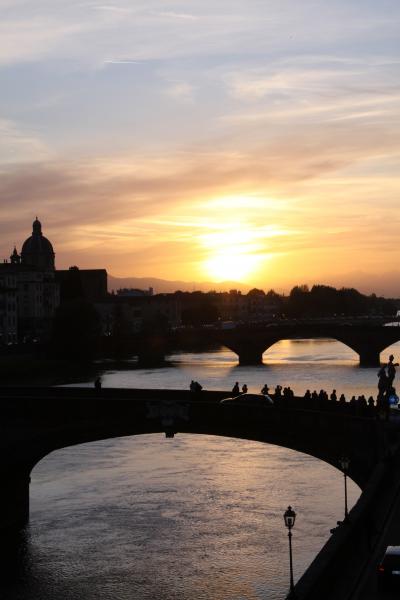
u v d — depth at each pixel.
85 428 99.19
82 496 109.81
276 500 105.50
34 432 100.19
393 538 58.06
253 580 81.31
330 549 51.12
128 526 97.12
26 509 101.69
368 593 48.28
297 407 99.44
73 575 84.25
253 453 133.00
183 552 88.75
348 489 109.75
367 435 85.12
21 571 85.31
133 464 127.31
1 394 112.19
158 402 97.25
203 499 106.75
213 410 95.50
